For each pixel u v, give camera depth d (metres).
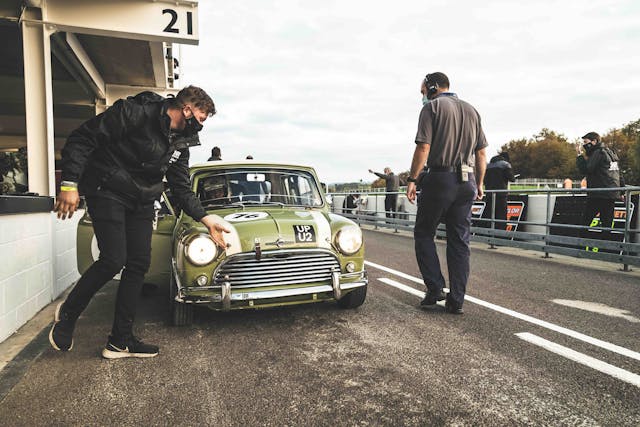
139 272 2.84
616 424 1.97
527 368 2.59
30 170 5.69
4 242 3.18
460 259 3.76
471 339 3.11
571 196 7.49
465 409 2.12
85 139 2.49
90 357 2.86
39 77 5.81
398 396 2.26
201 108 2.66
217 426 2.00
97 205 2.63
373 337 3.18
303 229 3.39
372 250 8.19
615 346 2.95
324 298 3.40
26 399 2.29
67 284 4.89
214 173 4.21
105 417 2.09
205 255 3.10
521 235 7.55
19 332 3.36
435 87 3.83
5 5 5.76
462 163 3.65
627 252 6.08
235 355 2.87
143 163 2.64
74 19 6.05
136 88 11.68
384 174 13.50
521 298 4.32
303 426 1.99
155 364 2.73
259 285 3.21
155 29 6.52
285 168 4.46
